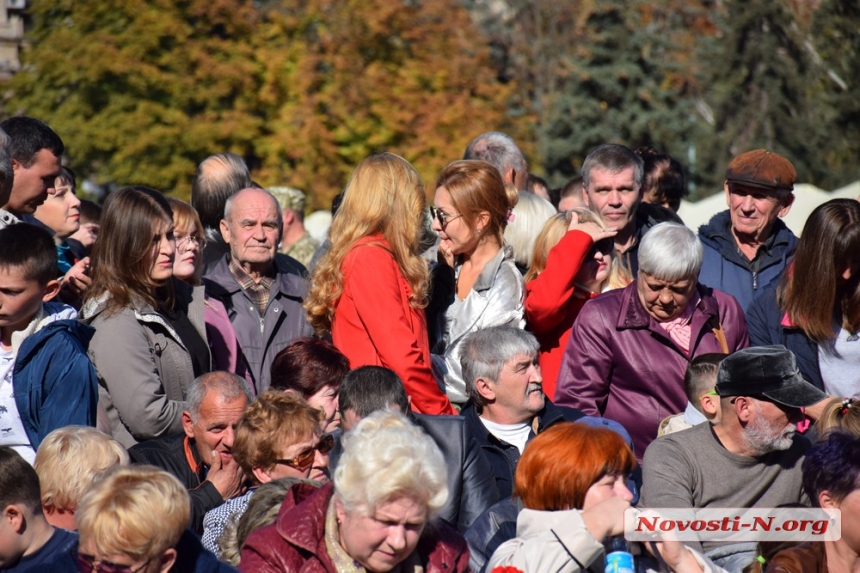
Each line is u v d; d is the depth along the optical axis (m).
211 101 67.62
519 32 95.06
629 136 92.25
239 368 20.06
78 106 65.31
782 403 15.18
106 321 17.42
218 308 20.02
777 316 19.83
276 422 15.14
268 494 13.98
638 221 23.56
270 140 67.94
